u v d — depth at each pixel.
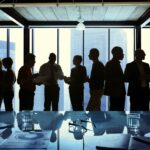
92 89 5.20
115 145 1.16
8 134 1.43
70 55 8.66
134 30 8.59
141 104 5.12
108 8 6.86
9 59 5.73
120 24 8.43
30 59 5.51
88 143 1.25
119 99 5.03
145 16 7.30
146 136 1.39
